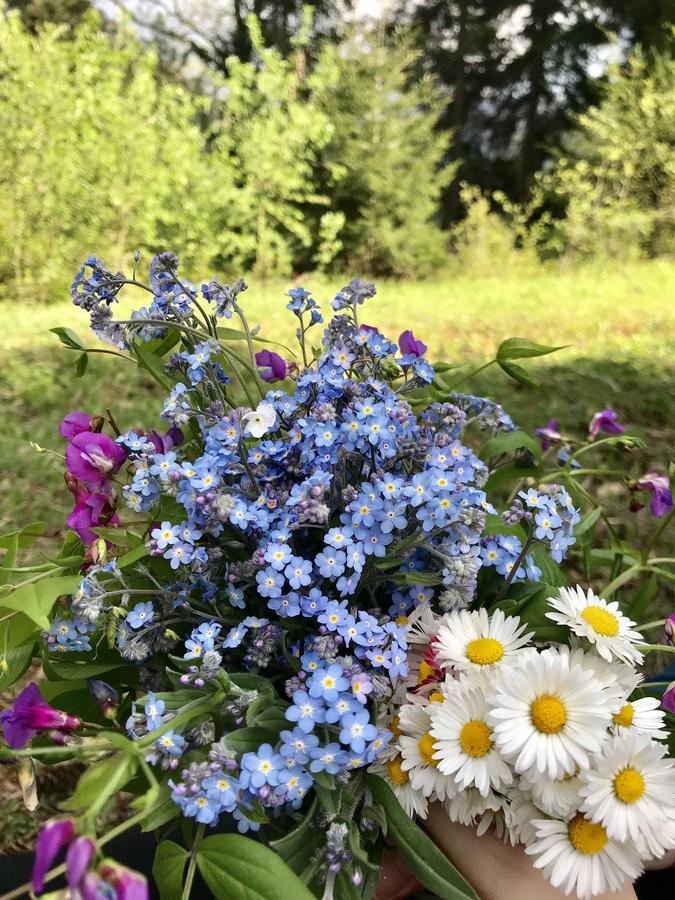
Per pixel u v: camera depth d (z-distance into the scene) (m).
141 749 0.67
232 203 9.46
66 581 0.84
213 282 1.02
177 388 0.92
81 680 0.98
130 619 0.83
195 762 0.73
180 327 0.96
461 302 7.79
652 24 14.31
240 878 0.67
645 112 10.51
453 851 0.81
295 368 1.17
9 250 7.77
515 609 0.91
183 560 0.82
